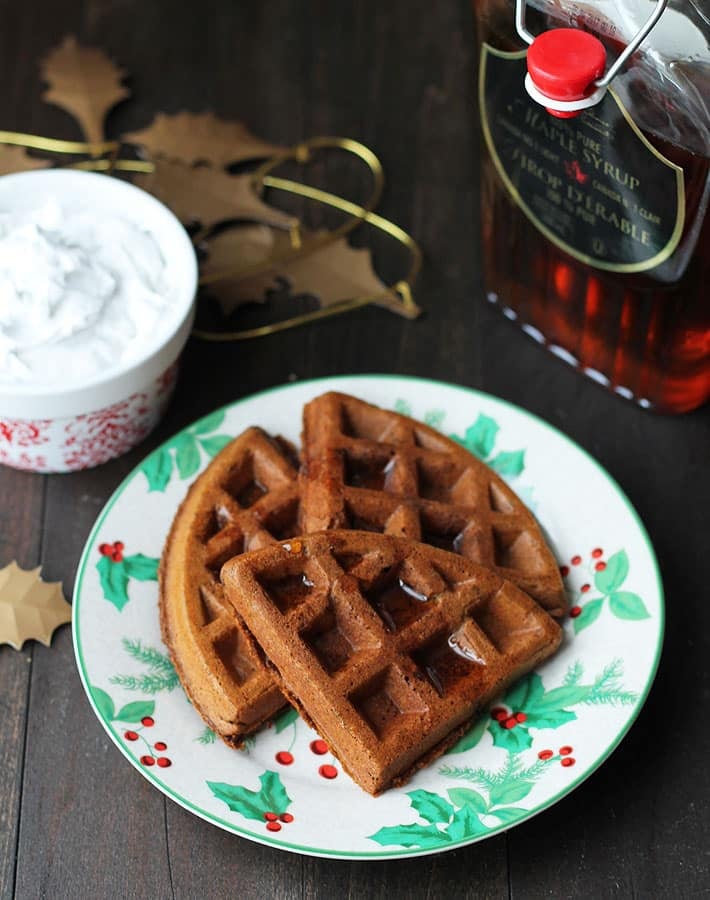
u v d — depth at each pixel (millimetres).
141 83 963
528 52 723
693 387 837
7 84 956
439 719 730
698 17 726
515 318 885
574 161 781
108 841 748
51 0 991
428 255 912
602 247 801
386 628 743
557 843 750
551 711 754
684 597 812
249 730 749
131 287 806
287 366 877
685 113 732
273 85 965
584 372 872
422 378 873
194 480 809
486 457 824
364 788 727
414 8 994
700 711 782
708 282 781
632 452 851
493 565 775
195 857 745
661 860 748
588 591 786
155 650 768
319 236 908
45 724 777
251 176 917
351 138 948
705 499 837
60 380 785
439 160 940
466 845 736
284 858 745
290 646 730
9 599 798
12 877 741
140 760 735
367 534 758
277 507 785
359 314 893
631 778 766
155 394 823
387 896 739
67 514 833
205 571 769
